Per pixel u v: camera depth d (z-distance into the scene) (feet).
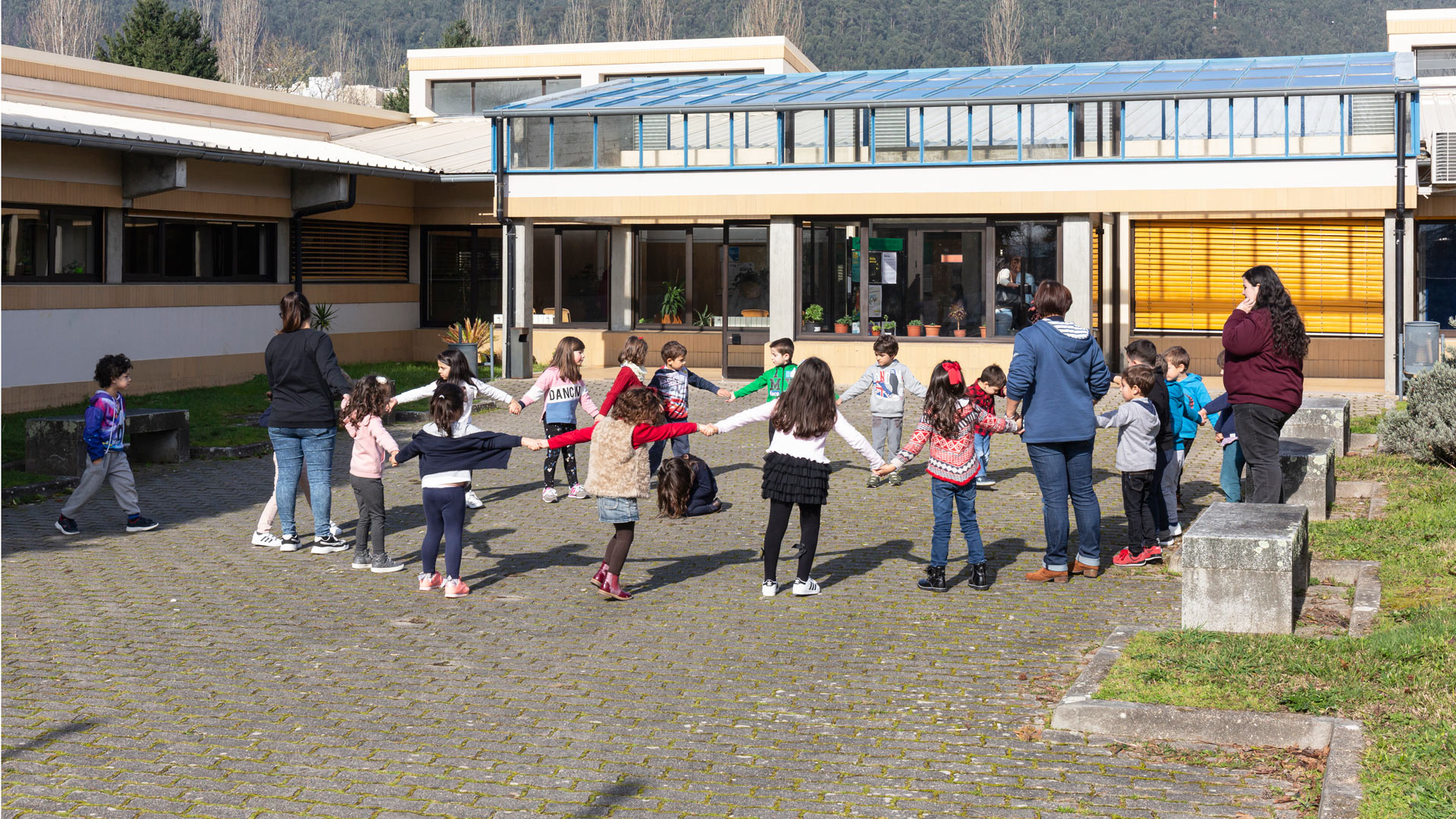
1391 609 23.72
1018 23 308.40
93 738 19.47
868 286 70.38
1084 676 20.75
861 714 20.42
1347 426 42.91
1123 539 33.09
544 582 29.35
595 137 72.84
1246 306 28.48
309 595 28.25
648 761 18.57
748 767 18.31
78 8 247.50
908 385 41.83
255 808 17.01
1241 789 17.13
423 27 367.45
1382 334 71.92
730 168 70.69
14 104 64.39
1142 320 75.72
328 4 374.43
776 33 254.27
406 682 22.09
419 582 29.22
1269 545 22.53
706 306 83.25
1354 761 16.74
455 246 86.38
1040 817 16.46
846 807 16.90
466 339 81.71
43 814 16.76
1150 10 356.18
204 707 20.86
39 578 29.60
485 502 39.70
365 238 82.74
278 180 73.26
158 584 29.14
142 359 65.26
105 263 63.62
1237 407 28.45
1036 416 28.40
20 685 21.88
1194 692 19.49
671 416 38.88
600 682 22.09
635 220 82.64
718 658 23.39
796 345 71.10
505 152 73.97
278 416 32.45
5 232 58.44
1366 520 31.45
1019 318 68.23
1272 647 21.29
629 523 27.30
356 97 260.62
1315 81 64.90
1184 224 74.59
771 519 27.55
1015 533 34.17
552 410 39.68
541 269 85.30
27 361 58.70
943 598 27.53
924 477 43.62
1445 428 37.93
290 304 32.55
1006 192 67.05
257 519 37.06
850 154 69.51
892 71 80.74
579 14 310.86
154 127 66.49
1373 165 62.49
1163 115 65.36
